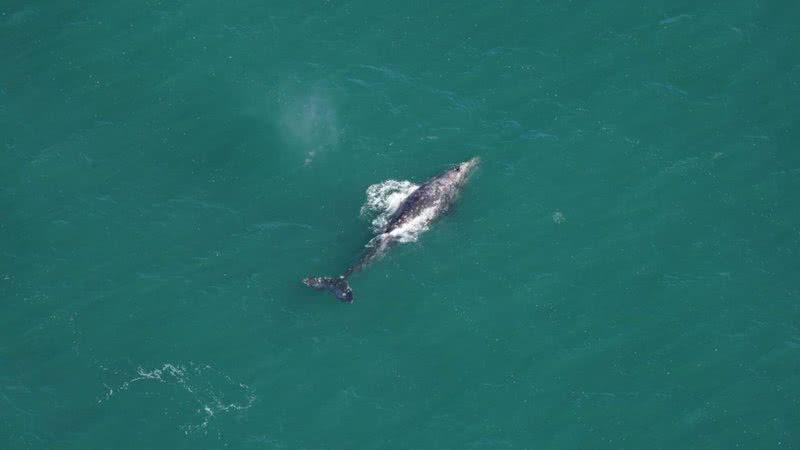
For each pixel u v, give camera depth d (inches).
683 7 7746.1
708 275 6412.4
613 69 7431.1
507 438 5807.1
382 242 6505.9
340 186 6860.2
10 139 7126.0
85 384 6023.6
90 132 7180.1
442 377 6043.3
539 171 6919.3
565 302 6333.7
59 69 7514.8
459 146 7052.2
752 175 6855.3
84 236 6663.4
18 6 7859.3
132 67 7544.3
